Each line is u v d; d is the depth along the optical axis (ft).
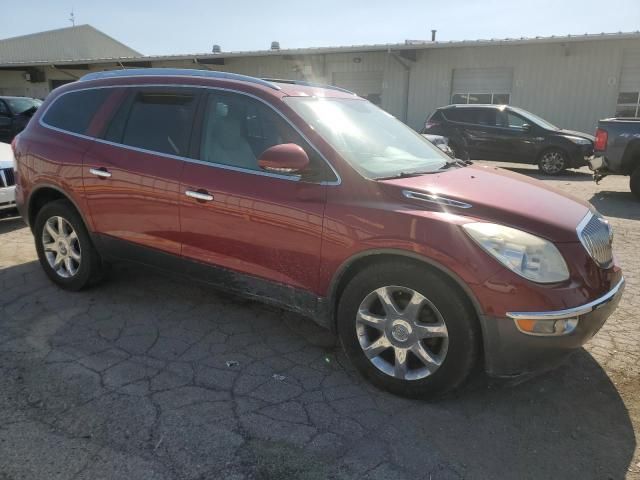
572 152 40.86
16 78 96.37
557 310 8.36
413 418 9.11
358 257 9.46
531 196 10.12
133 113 12.69
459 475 7.79
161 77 12.61
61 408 9.11
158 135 12.17
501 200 9.43
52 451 8.04
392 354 9.80
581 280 8.71
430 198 9.24
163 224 11.91
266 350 11.39
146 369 10.47
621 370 10.85
